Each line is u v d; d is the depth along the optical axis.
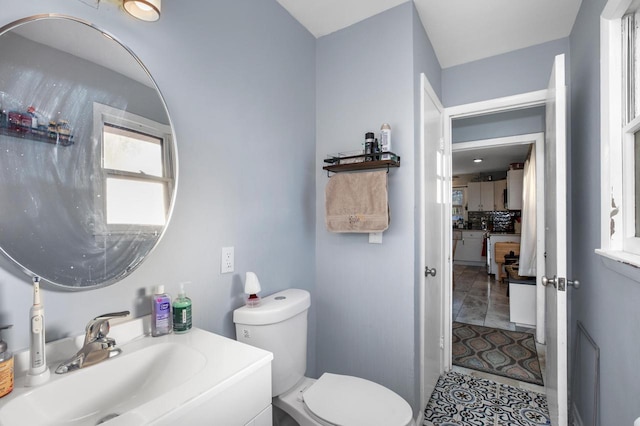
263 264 1.60
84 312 0.92
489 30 2.01
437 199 2.27
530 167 3.80
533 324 3.37
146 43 1.08
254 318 1.31
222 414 0.77
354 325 1.89
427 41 2.04
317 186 2.04
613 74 1.26
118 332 0.97
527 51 2.21
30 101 0.81
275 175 1.68
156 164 1.08
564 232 1.44
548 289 1.83
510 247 5.62
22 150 0.80
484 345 2.94
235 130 1.43
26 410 0.71
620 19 1.25
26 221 0.80
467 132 2.90
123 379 0.89
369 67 1.84
